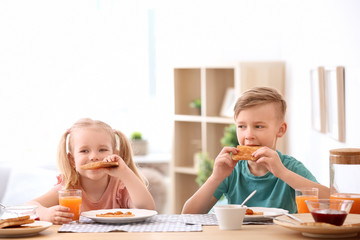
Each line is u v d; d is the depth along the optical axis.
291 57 3.90
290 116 3.98
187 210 1.85
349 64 2.49
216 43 4.91
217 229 1.52
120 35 6.19
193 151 5.05
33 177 3.98
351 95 2.46
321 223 1.38
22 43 5.87
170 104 5.07
